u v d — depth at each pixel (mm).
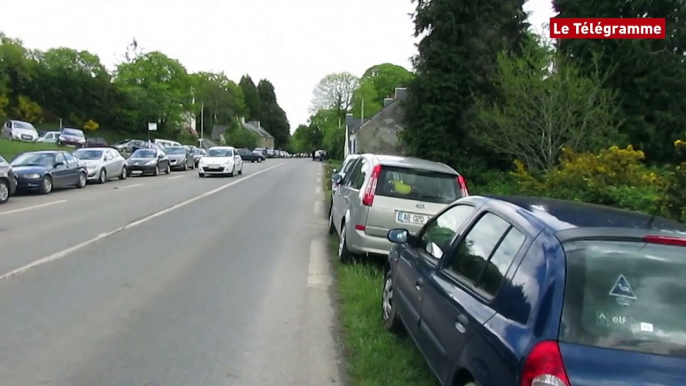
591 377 2355
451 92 21797
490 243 3463
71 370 4230
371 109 83438
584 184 10477
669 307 2580
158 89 73188
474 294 3273
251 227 11617
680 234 2908
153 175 30375
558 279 2633
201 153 46719
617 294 2596
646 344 2461
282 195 19359
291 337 5082
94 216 12469
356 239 7629
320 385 4129
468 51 21953
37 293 6176
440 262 4074
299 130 133125
